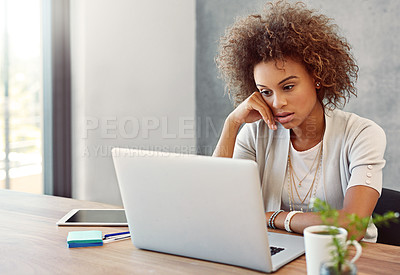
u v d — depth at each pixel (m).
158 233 1.15
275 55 1.42
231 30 1.64
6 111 2.70
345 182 1.52
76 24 2.91
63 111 2.96
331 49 1.50
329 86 1.50
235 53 1.60
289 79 1.44
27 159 2.82
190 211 1.08
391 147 2.74
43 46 2.87
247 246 1.02
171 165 1.07
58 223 1.44
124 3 3.05
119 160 1.16
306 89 1.47
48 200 1.78
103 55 2.98
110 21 3.00
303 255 1.15
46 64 2.88
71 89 2.97
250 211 0.99
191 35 3.46
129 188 1.16
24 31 2.76
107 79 3.01
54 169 2.93
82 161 2.98
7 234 1.34
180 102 3.43
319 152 1.59
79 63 2.93
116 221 1.46
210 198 1.04
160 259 1.13
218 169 1.01
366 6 2.74
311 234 0.93
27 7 2.77
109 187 3.10
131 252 1.18
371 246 1.20
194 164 1.04
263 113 1.58
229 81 1.73
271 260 1.04
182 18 3.38
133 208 1.17
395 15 2.66
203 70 3.45
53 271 1.05
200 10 3.42
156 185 1.11
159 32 3.26
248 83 1.66
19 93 2.76
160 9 3.25
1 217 1.53
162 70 3.29
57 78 2.90
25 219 1.50
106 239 1.29
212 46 3.37
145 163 1.11
